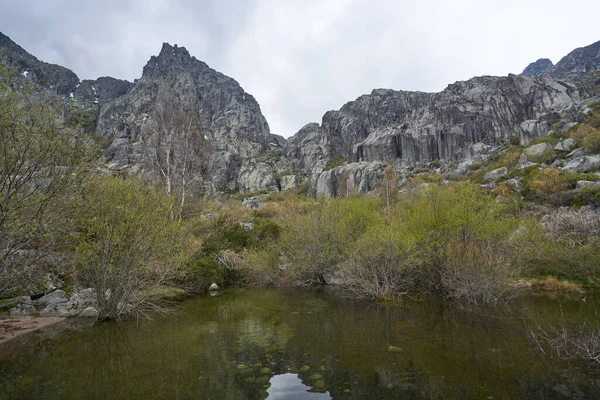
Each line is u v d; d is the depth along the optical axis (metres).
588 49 159.00
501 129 83.69
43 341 10.73
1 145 8.76
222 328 12.21
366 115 123.00
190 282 20.38
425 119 97.38
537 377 7.44
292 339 10.73
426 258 17.22
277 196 79.75
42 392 7.11
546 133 68.62
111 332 11.73
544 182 36.97
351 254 18.62
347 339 10.62
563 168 41.56
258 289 22.09
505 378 7.43
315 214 24.64
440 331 11.22
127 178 14.52
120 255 13.41
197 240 24.34
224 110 148.75
